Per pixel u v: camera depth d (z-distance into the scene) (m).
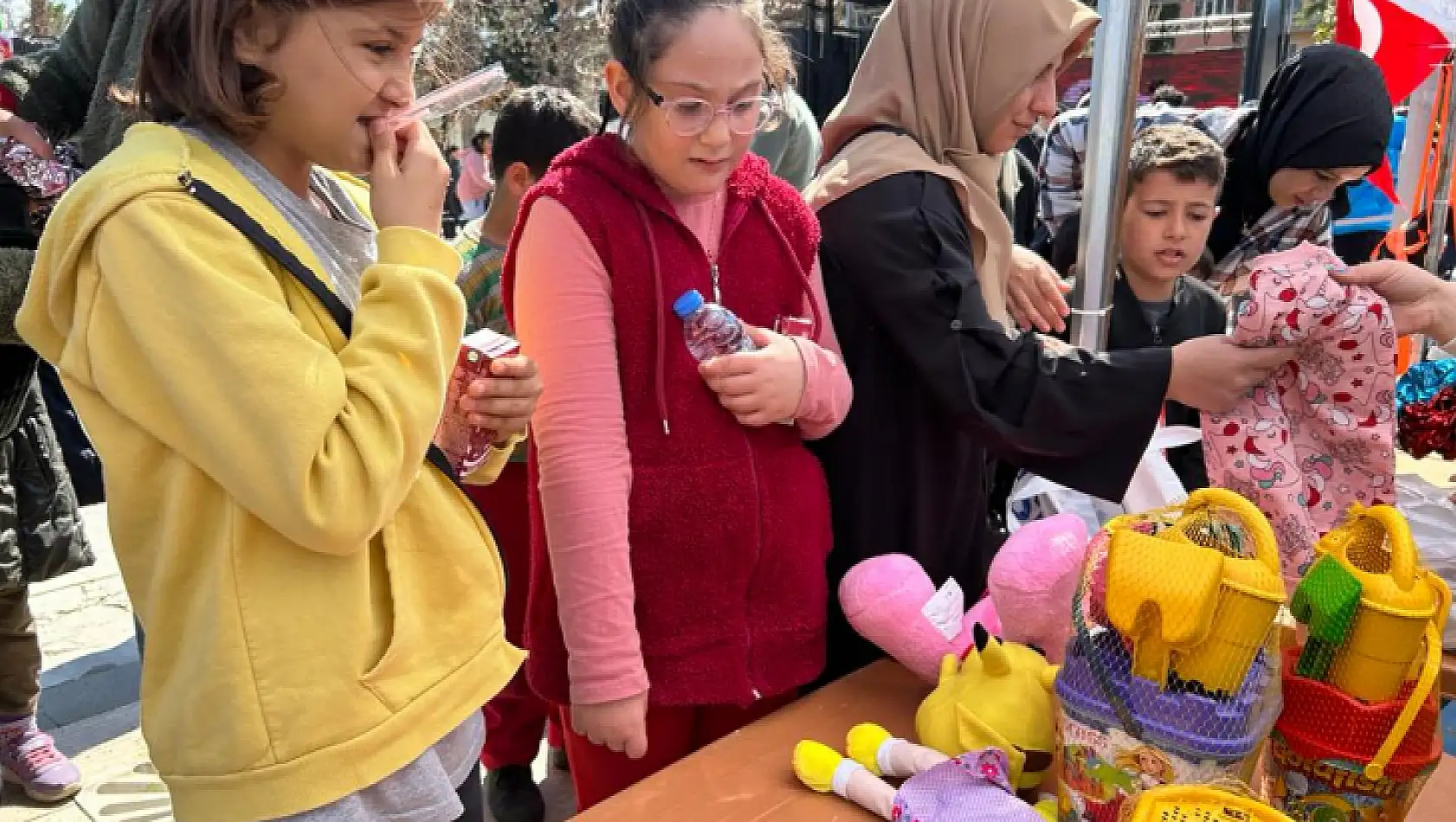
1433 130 3.12
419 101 1.00
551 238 1.21
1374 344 1.29
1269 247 2.51
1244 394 1.36
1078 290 1.71
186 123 0.96
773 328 1.35
